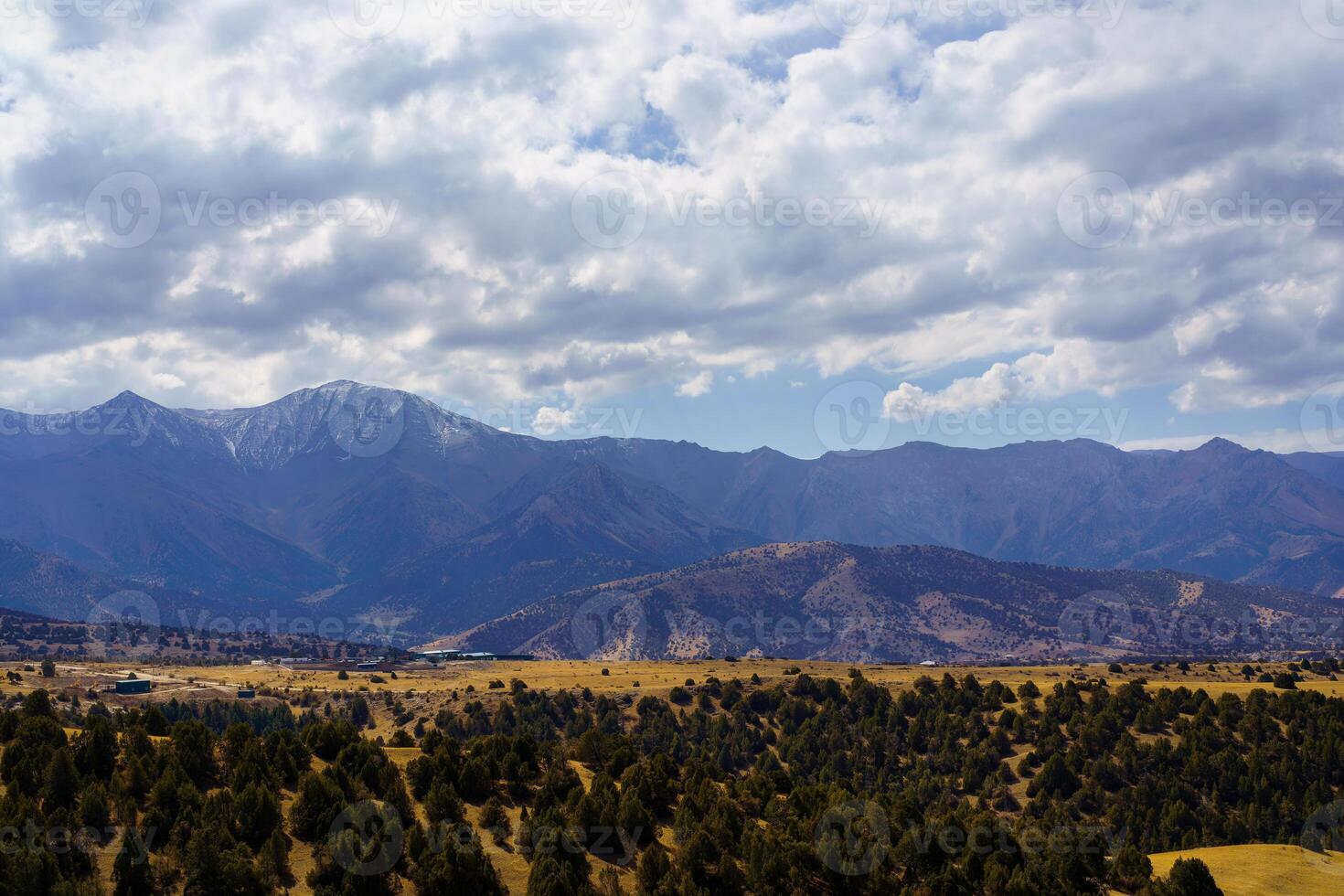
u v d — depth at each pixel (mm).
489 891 92688
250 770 104250
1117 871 113062
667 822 113688
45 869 82438
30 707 116375
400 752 123125
